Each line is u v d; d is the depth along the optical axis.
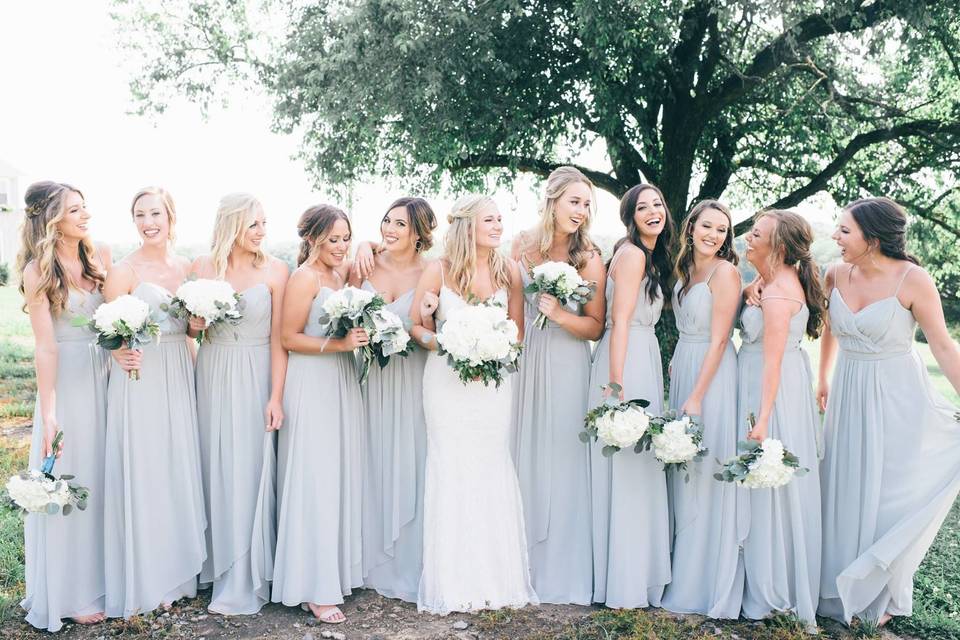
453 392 3.75
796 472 3.39
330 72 9.41
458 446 3.78
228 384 3.76
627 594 3.76
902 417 3.55
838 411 3.73
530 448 4.00
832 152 11.91
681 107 10.70
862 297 3.63
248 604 3.74
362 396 3.96
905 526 3.45
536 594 3.93
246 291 3.73
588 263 3.86
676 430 3.42
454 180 12.27
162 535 3.68
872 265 3.62
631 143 11.09
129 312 3.34
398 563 3.98
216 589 3.79
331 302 3.52
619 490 3.78
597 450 3.86
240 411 3.75
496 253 3.88
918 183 12.06
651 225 3.76
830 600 3.73
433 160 9.95
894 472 3.54
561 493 3.94
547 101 9.81
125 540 3.61
